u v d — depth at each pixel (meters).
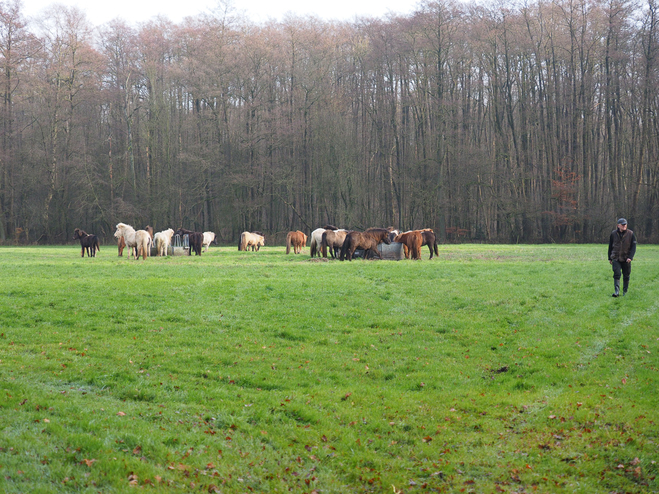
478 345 10.94
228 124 61.47
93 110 66.44
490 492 5.47
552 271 20.86
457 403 7.91
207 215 66.81
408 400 8.02
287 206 62.09
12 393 7.16
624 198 59.53
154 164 63.03
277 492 5.32
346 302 14.45
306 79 59.06
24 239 60.81
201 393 7.93
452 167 60.16
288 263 25.48
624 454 6.09
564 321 12.30
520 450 6.40
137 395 7.74
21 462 5.21
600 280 17.91
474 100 64.38
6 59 57.69
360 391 8.42
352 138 59.94
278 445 6.33
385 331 11.91
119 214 60.88
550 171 60.38
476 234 62.06
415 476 5.82
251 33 63.31
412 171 61.16
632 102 55.72
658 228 55.75
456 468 5.97
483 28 58.09
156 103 61.44
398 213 66.31
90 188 59.88
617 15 56.12
